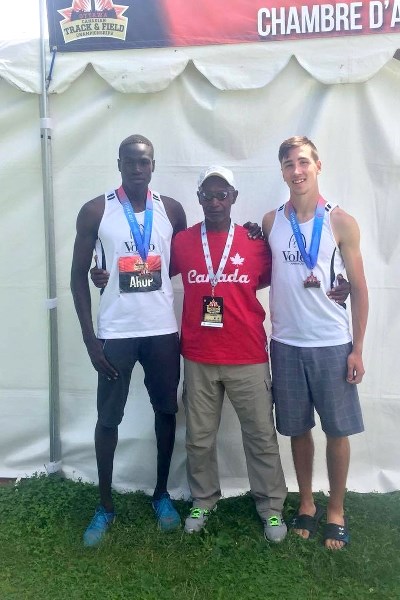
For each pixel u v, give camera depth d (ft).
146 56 10.02
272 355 9.20
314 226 8.60
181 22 9.88
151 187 10.57
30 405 11.36
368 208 10.21
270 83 10.02
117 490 11.05
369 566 8.54
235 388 9.20
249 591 8.16
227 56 9.87
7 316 11.16
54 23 10.09
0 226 10.91
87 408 11.26
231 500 10.61
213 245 8.95
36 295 11.05
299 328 8.77
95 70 10.14
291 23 9.66
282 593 8.12
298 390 8.95
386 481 10.81
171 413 9.52
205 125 10.29
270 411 9.36
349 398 8.86
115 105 10.37
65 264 10.90
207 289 8.91
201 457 9.64
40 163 10.65
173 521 9.71
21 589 8.25
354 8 9.47
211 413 9.47
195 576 8.47
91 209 8.97
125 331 8.99
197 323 9.07
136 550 9.09
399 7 9.37
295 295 8.71
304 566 8.71
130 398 11.11
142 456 11.15
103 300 9.12
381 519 9.86
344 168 10.14
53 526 9.73
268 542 9.20
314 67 9.72
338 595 8.09
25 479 11.31
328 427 8.88
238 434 10.94
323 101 9.96
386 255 10.31
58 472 11.35
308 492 9.73
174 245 9.26
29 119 10.57
